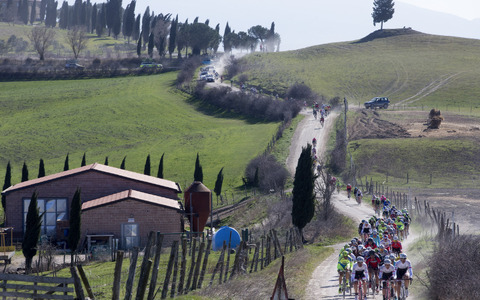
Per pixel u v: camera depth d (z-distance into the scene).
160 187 122.88
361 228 81.50
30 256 84.62
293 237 88.25
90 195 119.81
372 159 193.88
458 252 53.31
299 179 97.56
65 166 170.12
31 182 123.50
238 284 54.84
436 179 176.00
